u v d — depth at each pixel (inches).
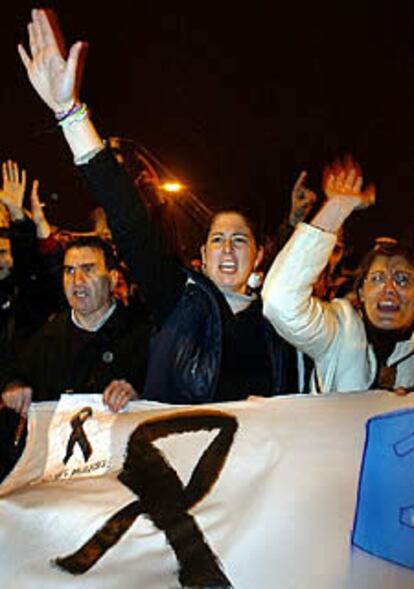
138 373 112.0
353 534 67.6
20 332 129.9
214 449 78.8
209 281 95.1
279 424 80.7
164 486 75.3
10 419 118.4
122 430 82.5
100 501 73.9
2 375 114.6
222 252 96.1
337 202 84.7
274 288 85.2
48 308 136.6
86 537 71.0
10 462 117.3
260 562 67.8
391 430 65.9
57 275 139.6
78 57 90.5
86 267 113.7
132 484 76.3
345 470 75.7
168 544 69.9
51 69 91.0
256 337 95.1
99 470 80.9
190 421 81.8
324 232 83.7
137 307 119.2
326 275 150.0
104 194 92.4
